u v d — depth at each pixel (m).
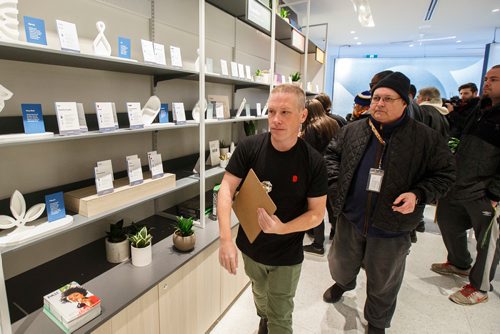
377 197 1.64
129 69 1.79
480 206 2.17
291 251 1.39
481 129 2.13
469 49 8.34
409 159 1.57
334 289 2.23
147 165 2.21
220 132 3.05
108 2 1.75
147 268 1.59
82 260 1.67
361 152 1.72
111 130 1.45
